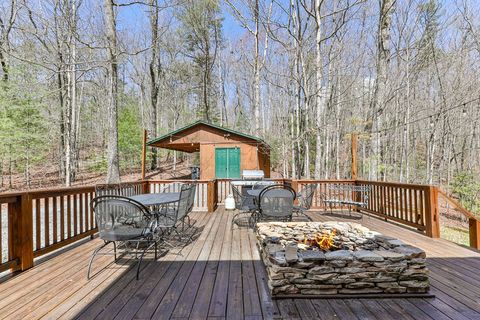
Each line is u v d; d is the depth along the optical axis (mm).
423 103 12164
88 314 1789
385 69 8281
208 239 3707
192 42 17938
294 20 9602
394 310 1842
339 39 10320
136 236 2564
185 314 1788
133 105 18328
